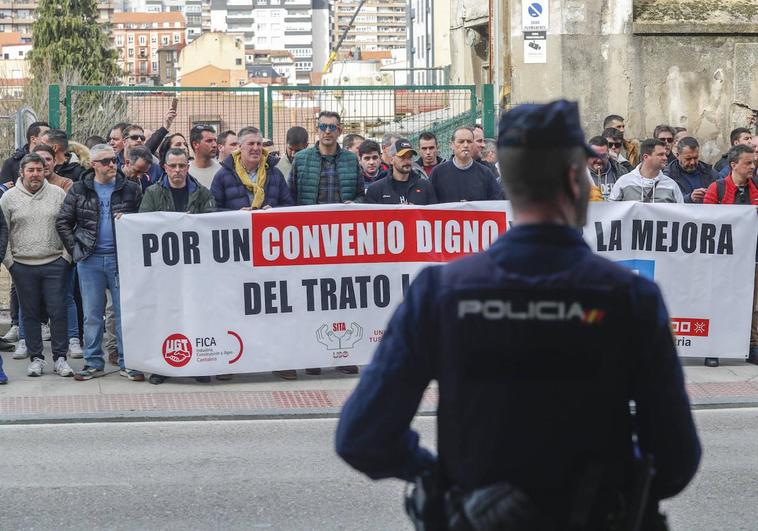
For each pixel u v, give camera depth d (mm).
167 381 10648
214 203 10664
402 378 3012
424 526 3027
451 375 2967
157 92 16438
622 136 12867
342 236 10602
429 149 12875
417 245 10703
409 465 3086
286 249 10508
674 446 2953
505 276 2967
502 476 2908
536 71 18828
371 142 12508
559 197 3014
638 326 2947
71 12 74188
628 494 2938
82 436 8750
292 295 10555
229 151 12211
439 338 3000
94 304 10547
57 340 10750
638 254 11047
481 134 13289
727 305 11188
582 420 2908
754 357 11430
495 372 2926
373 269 10672
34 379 10617
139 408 9547
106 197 10445
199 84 97625
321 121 11156
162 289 10383
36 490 7262
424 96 16641
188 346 10430
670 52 18969
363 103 16562
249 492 7219
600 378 2920
